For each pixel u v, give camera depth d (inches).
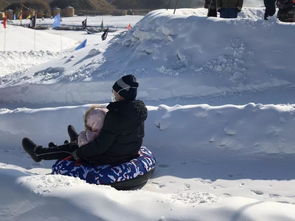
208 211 125.0
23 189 145.9
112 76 351.6
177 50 350.6
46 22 2146.9
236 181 207.0
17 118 274.1
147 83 329.7
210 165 227.9
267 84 315.9
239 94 314.8
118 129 187.3
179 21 359.9
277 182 204.2
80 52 452.8
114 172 189.8
